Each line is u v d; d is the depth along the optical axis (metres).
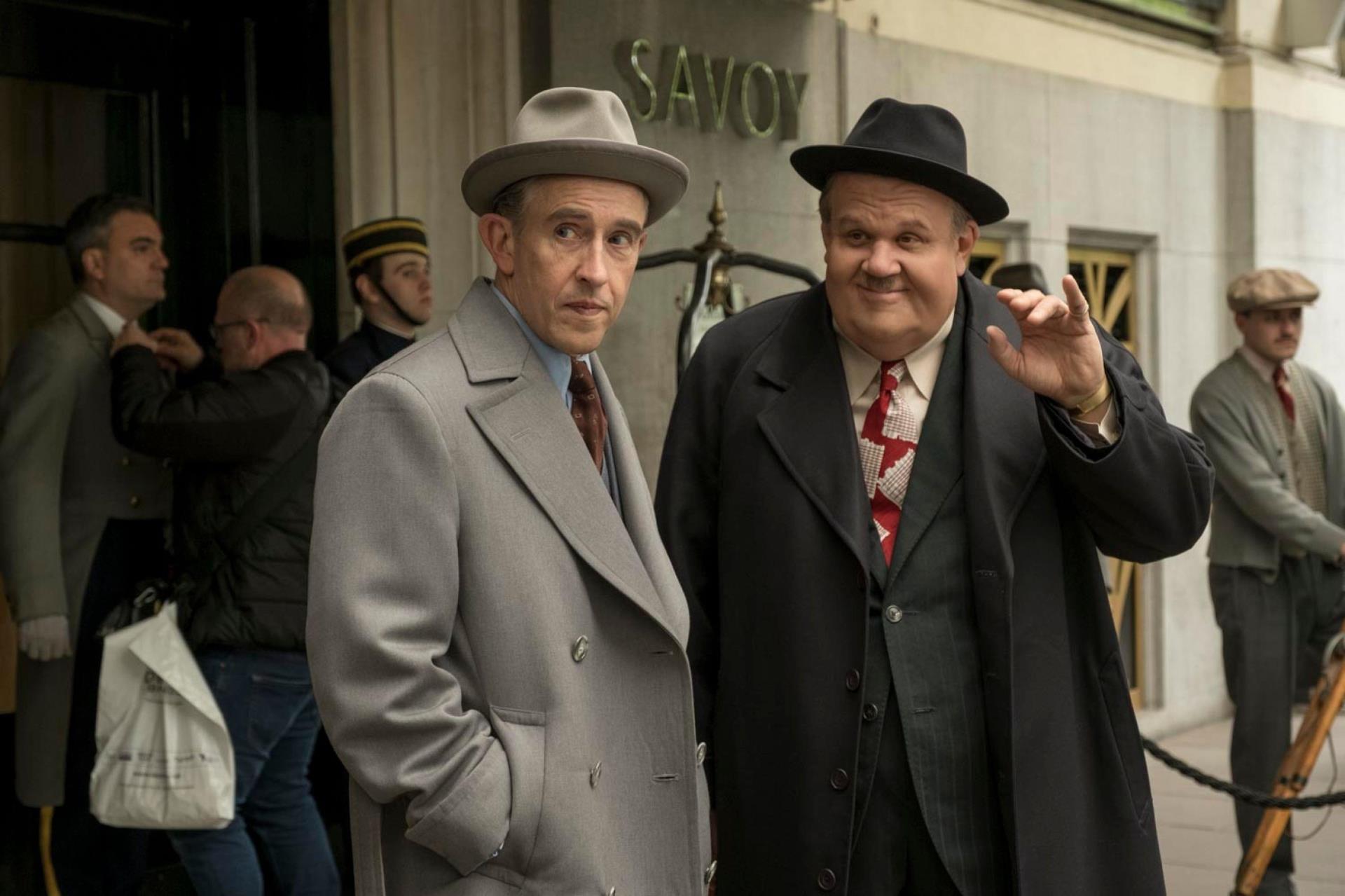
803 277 4.96
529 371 2.27
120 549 4.39
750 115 5.83
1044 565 2.61
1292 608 5.37
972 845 2.56
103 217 4.30
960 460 2.65
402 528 2.12
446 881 2.15
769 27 5.91
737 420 2.77
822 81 6.14
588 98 2.24
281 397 4.09
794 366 2.77
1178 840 6.13
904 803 2.59
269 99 4.93
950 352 2.72
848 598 2.62
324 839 4.42
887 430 2.71
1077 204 7.55
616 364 5.43
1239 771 5.34
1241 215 8.55
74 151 4.72
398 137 4.93
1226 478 5.35
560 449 2.25
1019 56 7.20
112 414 4.07
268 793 4.31
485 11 5.03
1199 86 8.38
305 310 4.32
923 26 6.67
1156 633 8.15
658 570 2.38
